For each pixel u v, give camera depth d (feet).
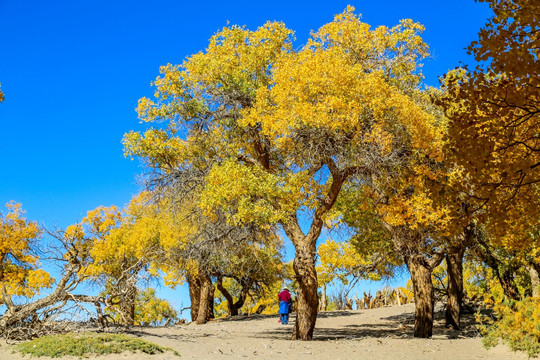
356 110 43.45
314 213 51.29
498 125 22.59
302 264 50.39
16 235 53.01
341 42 51.47
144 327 63.21
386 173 46.21
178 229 60.49
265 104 48.98
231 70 53.42
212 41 55.31
